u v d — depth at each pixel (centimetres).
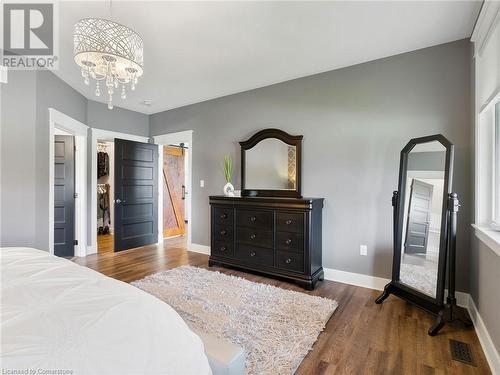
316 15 219
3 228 281
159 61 302
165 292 278
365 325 221
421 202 249
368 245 302
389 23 229
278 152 362
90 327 82
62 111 360
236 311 236
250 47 271
